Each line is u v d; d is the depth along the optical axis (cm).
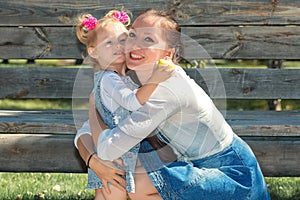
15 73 472
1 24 468
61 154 396
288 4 454
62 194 423
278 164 391
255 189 275
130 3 461
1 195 416
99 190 300
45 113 432
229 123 384
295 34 459
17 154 396
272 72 457
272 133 380
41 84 474
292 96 459
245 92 460
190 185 265
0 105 882
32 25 469
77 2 464
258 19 457
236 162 279
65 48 472
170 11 459
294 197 418
